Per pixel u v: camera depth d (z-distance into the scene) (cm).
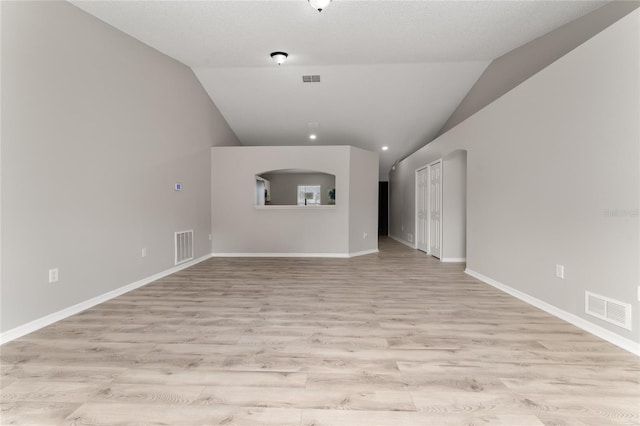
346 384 181
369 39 414
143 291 382
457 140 516
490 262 414
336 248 649
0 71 240
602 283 246
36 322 264
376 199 721
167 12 341
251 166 645
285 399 167
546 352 221
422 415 154
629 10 293
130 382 182
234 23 369
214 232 650
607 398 168
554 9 333
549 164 304
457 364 204
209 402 164
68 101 301
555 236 296
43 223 275
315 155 647
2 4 241
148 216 427
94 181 334
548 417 153
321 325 271
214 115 638
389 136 755
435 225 642
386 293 371
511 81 457
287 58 480
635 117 219
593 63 252
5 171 244
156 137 444
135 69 399
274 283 421
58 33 290
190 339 242
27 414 154
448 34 399
